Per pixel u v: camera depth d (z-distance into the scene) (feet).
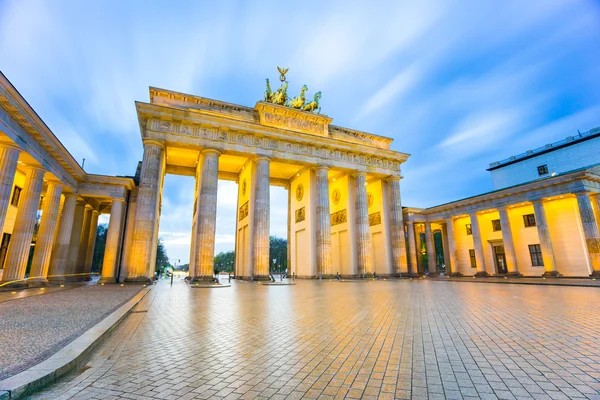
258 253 136.56
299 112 158.71
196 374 19.48
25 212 86.53
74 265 124.98
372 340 27.30
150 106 123.65
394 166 181.98
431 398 15.66
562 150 182.39
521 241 152.35
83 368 20.76
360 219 164.76
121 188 124.77
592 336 27.48
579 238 131.03
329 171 178.60
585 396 15.47
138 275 111.96
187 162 168.35
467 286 92.53
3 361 19.88
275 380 18.34
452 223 176.86
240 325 34.58
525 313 40.32
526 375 18.57
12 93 67.00
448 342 26.32
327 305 51.13
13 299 55.36
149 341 27.78
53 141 89.97
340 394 16.29
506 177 208.95
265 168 145.28
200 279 116.88
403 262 168.55
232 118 147.43
